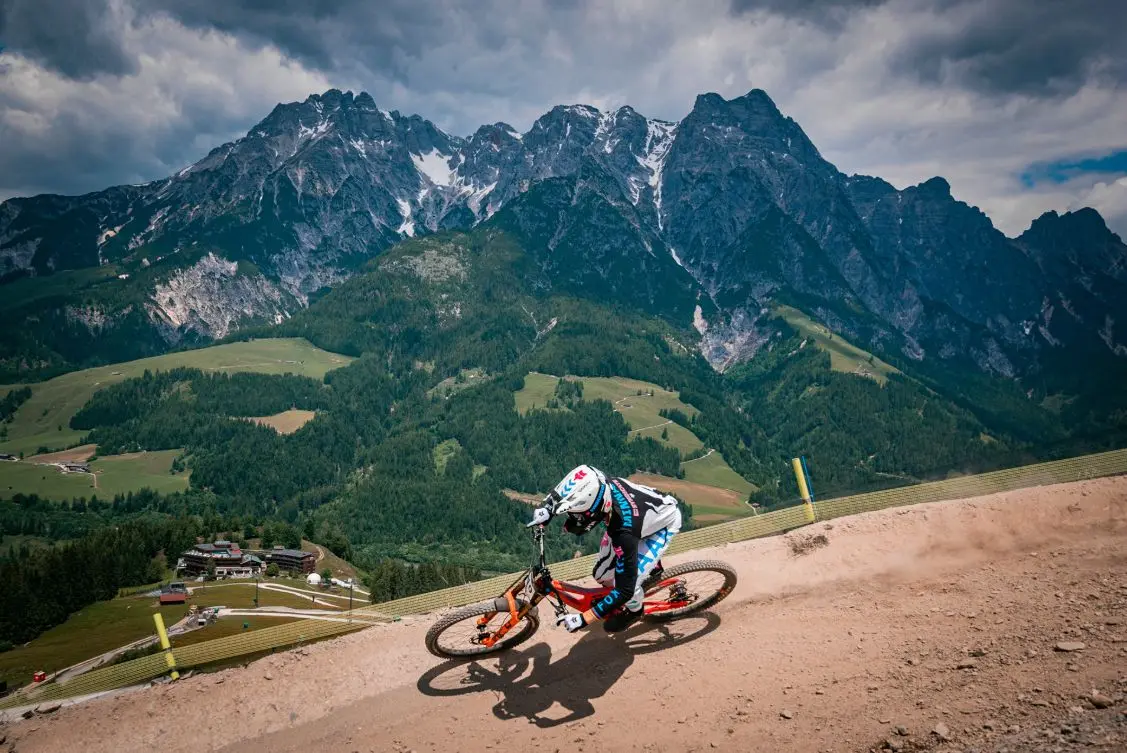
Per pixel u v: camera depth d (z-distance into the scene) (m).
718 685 7.68
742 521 13.92
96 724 8.90
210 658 10.83
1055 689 5.95
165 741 8.51
